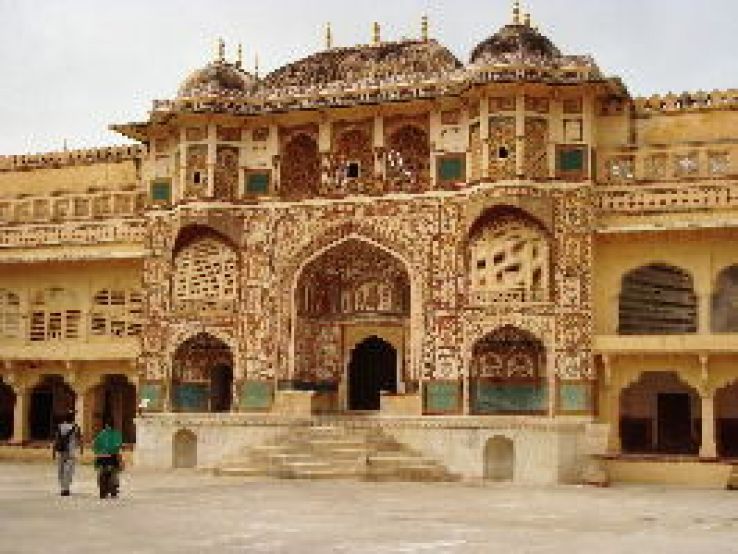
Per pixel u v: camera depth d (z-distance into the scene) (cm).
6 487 1211
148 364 1742
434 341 1594
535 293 1549
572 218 1549
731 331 1541
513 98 1564
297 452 1431
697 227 1512
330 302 1755
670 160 1580
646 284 1594
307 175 1733
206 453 1524
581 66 1547
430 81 1638
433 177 1628
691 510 1029
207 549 685
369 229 1658
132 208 1883
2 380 1988
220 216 1711
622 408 1673
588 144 1562
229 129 1739
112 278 1895
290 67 1862
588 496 1185
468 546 710
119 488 1193
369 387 1744
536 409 1547
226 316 1705
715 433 1586
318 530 796
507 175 1549
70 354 1845
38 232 1942
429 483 1350
